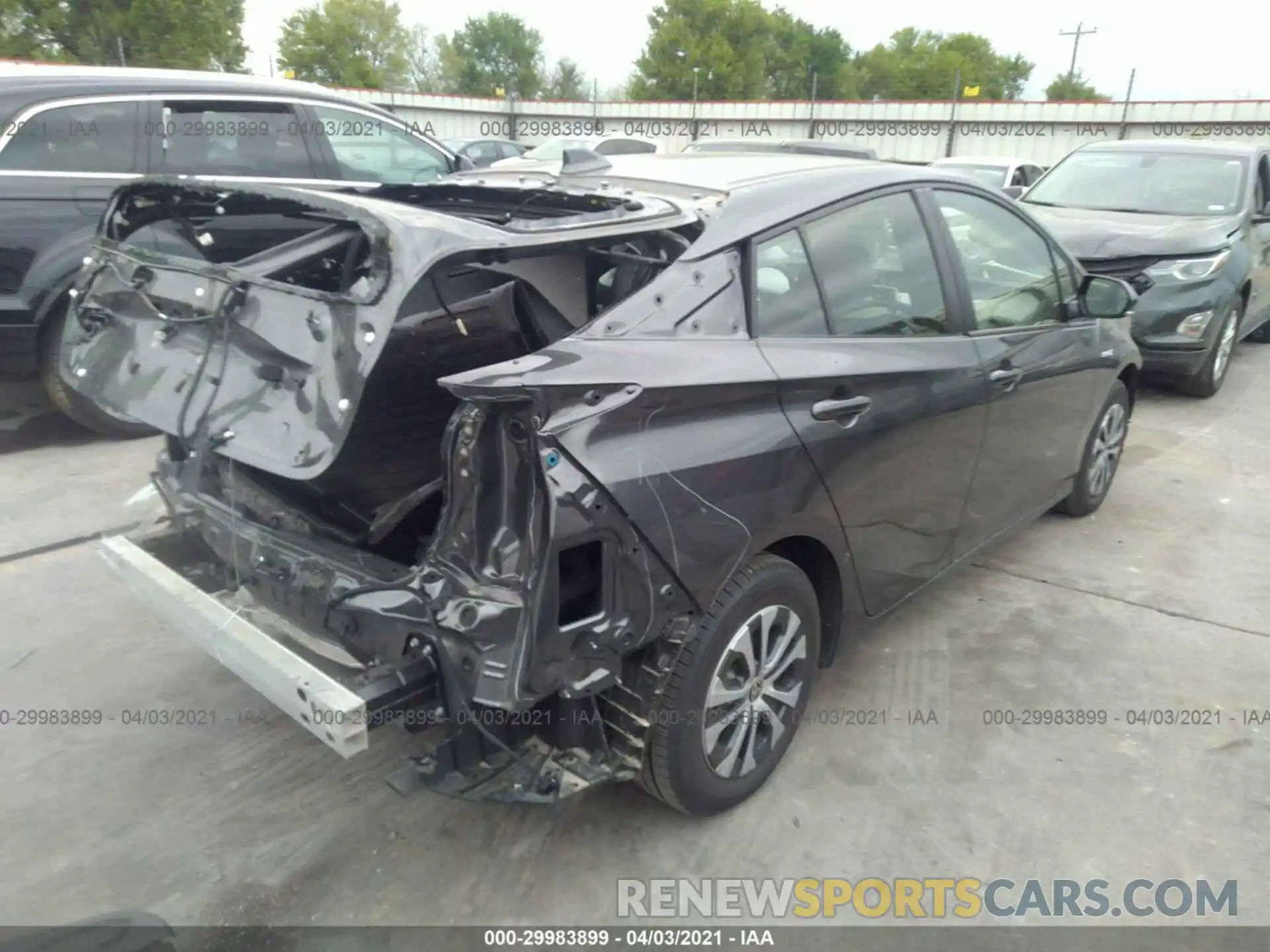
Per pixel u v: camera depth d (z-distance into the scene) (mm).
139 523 3041
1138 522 4906
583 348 2225
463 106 28438
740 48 49969
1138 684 3461
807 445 2590
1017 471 3791
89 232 5242
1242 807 2842
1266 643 3748
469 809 2779
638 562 2201
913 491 3098
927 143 26172
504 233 2215
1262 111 22719
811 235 2828
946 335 3240
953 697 3355
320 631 2346
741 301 2568
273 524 2598
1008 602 4043
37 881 2479
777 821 2748
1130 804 2846
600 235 2332
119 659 3482
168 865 2543
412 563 2547
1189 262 6703
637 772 2391
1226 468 5742
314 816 2738
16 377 5273
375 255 2107
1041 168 14602
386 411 2678
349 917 2391
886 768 2979
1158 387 7664
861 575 2988
